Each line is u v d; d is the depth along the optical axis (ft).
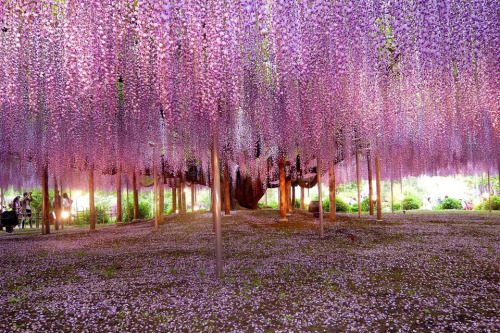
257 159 33.30
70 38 11.93
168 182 47.83
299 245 21.24
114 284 12.82
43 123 22.16
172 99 14.05
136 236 29.01
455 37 13.19
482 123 26.09
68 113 17.33
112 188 57.47
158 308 10.03
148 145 24.70
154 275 14.12
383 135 26.73
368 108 16.03
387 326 8.43
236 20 11.43
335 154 29.84
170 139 22.94
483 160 43.60
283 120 16.78
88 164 29.32
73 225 53.78
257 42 13.11
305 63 13.04
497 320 8.52
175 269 15.17
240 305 10.14
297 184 51.34
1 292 12.03
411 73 14.92
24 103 18.95
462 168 53.31
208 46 11.08
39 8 12.25
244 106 16.25
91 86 12.94
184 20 11.05
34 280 13.85
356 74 14.02
